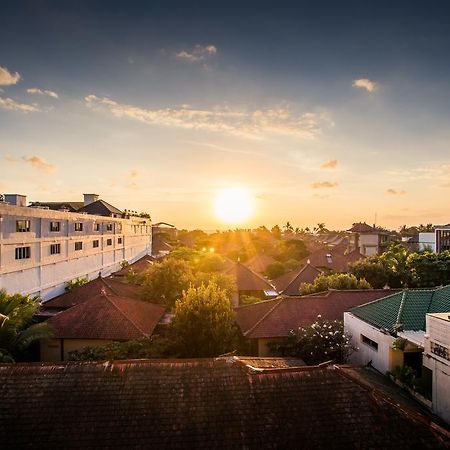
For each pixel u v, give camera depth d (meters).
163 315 28.14
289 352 21.91
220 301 21.72
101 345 22.41
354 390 12.73
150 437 10.97
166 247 103.00
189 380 12.83
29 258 35.06
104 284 32.38
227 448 10.75
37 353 23.44
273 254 78.06
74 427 11.16
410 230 122.56
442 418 13.67
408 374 16.09
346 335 21.02
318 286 31.61
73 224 44.75
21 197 36.41
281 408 12.01
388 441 11.11
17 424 11.21
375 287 35.72
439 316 14.47
